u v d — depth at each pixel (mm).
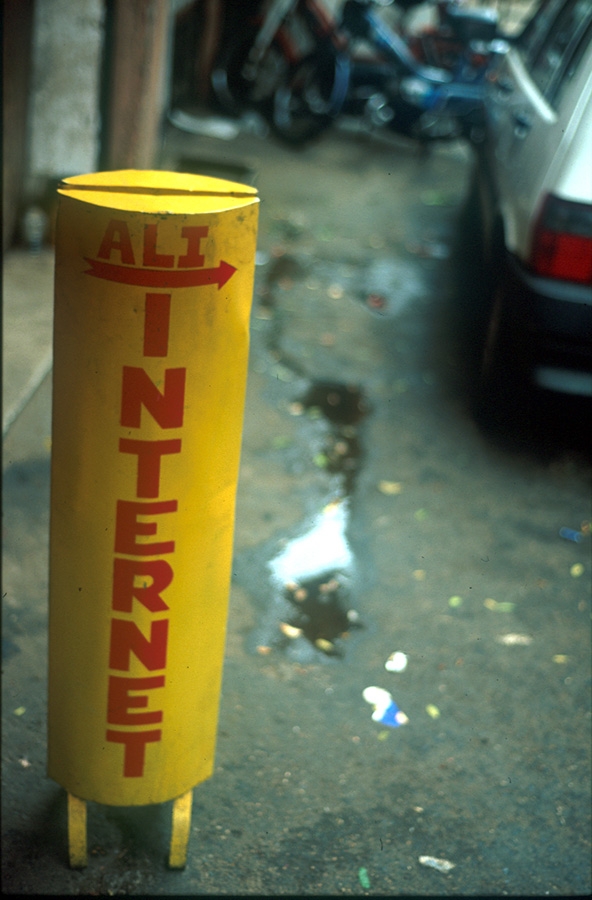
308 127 9711
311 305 5996
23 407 4027
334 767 2619
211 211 1632
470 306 6273
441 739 2758
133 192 1710
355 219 7844
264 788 2525
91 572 1902
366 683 2951
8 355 4398
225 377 1789
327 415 4648
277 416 4578
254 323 5613
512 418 4789
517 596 3451
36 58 5422
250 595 3307
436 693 2939
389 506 3945
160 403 1741
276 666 2982
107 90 5953
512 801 2564
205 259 1654
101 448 1788
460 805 2533
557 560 3691
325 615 3248
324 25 9242
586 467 4398
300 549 3586
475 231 7355
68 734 2084
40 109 5539
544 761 2717
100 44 5426
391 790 2561
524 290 4066
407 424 4641
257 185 8281
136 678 1989
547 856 2404
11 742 2580
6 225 5539
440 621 3275
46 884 2203
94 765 2090
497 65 7797
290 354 5270
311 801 2500
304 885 2262
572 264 3965
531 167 4480
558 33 5492
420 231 7758
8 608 3086
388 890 2268
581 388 4129
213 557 1945
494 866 2361
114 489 1816
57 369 1790
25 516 3543
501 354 4402
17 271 5398
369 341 5566
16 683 2789
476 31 9422
